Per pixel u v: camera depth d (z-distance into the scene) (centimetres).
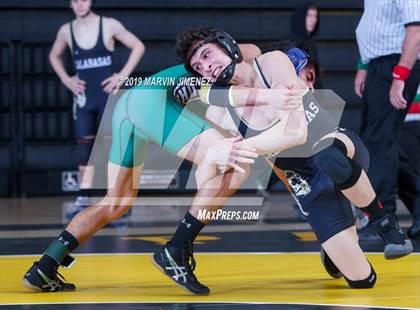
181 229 615
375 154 923
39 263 634
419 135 965
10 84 1527
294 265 773
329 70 1555
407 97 913
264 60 609
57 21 1548
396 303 587
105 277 715
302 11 1188
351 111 1538
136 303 590
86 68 1224
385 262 784
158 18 1553
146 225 1123
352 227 646
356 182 634
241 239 959
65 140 1543
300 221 1152
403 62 879
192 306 577
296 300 600
